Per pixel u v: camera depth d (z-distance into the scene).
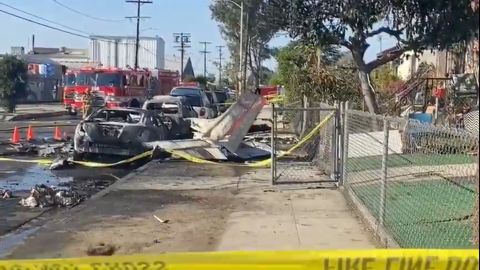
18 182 12.73
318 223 8.32
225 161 15.81
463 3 10.71
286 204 9.74
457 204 7.51
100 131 15.73
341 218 8.63
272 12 15.62
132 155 15.76
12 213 9.46
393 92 24.59
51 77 60.81
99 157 16.23
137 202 10.04
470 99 17.12
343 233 7.73
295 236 7.59
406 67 37.22
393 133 9.23
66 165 15.12
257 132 24.61
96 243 7.34
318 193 10.74
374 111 15.34
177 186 11.71
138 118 16.77
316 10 14.18
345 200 10.00
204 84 87.69
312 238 7.48
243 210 9.30
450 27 11.88
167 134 17.17
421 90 22.14
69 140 21.05
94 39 85.44
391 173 9.12
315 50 20.86
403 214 7.58
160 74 44.56
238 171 13.88
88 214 9.09
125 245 7.26
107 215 9.01
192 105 28.33
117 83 35.81
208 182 12.22
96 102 34.44
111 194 10.82
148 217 8.86
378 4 13.48
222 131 16.45
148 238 7.59
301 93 22.59
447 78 20.16
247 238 7.51
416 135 8.27
